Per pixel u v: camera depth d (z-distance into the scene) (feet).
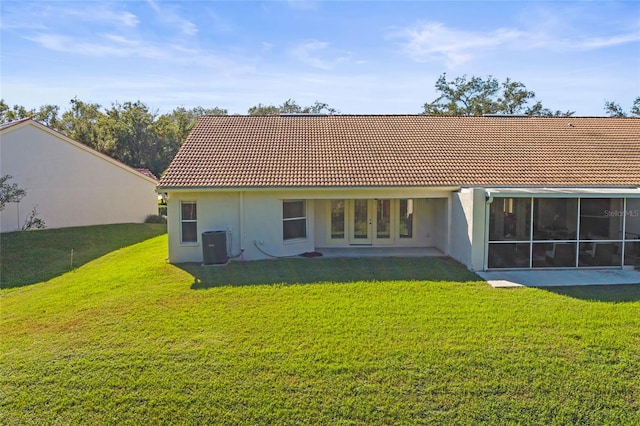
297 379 22.09
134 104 162.91
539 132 64.69
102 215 90.12
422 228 59.00
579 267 45.37
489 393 20.90
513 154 56.85
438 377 22.17
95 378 22.33
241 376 22.41
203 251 47.55
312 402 20.33
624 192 44.29
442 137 62.23
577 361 23.66
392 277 41.39
